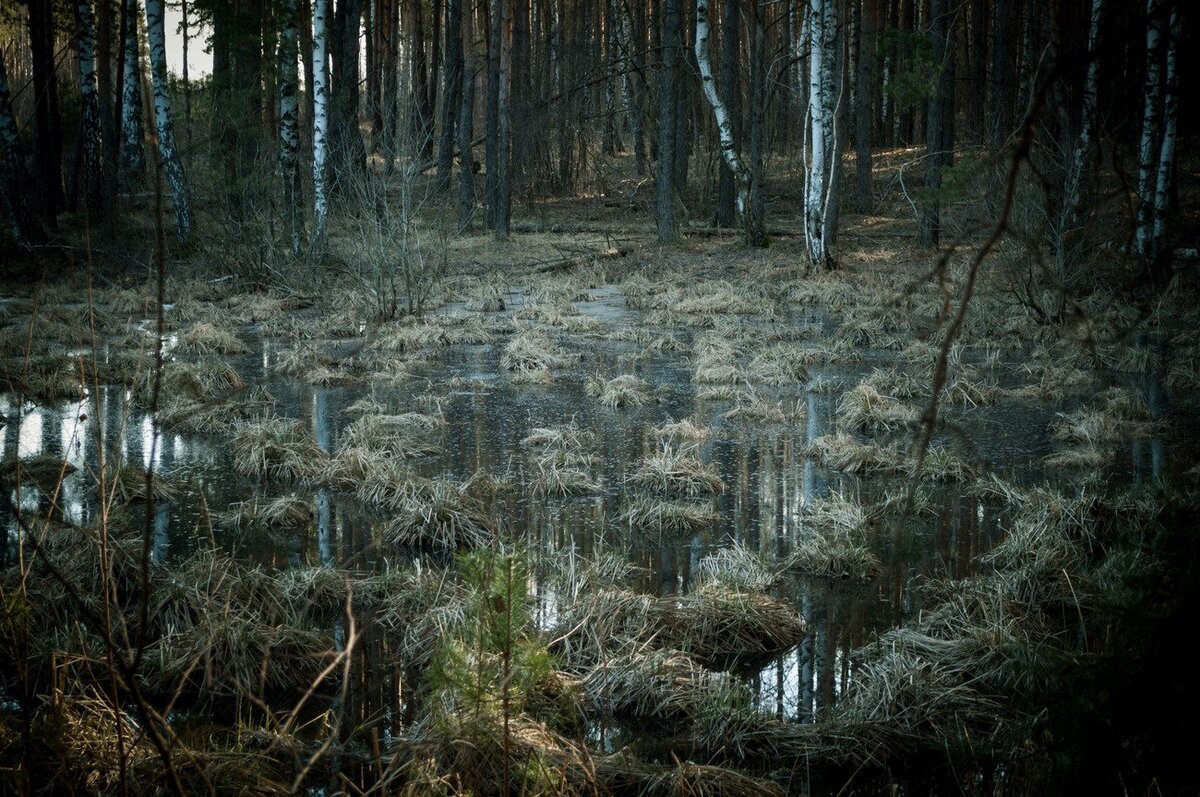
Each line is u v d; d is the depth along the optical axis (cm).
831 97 2219
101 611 561
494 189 3195
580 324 1730
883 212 3209
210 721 474
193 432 1055
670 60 2784
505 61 2895
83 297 1970
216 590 576
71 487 829
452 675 395
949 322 1588
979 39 3100
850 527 730
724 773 411
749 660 546
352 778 418
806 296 1988
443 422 1083
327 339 1666
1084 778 310
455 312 1883
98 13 3064
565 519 775
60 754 372
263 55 2327
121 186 2556
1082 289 1662
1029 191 1595
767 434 1045
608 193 3956
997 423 1075
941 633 555
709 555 695
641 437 1027
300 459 898
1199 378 1225
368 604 618
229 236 2206
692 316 1855
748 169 2656
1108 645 359
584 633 549
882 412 1070
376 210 1861
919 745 455
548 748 406
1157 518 707
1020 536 675
